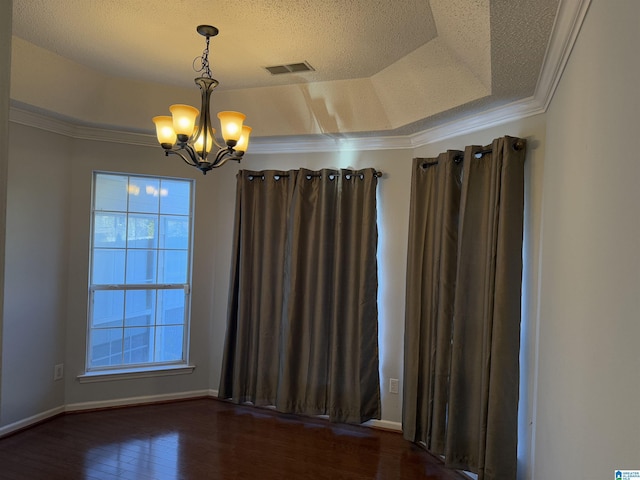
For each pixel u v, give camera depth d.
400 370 3.44
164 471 2.73
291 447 3.12
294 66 2.88
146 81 3.27
